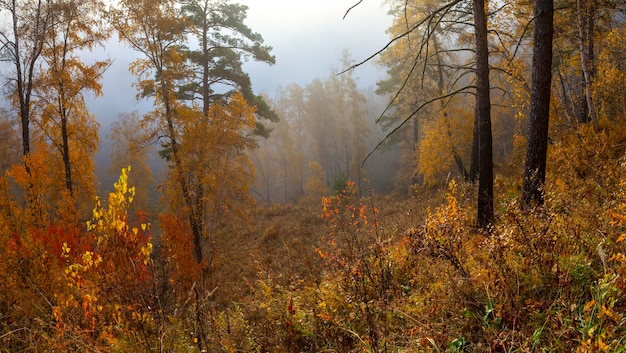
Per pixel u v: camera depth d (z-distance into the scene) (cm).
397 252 430
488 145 642
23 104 1465
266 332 352
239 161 1570
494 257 298
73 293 407
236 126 1538
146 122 1502
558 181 602
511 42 1128
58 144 1636
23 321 512
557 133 1190
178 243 1090
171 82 1517
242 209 1589
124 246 363
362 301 331
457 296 296
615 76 1145
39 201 1050
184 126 1480
